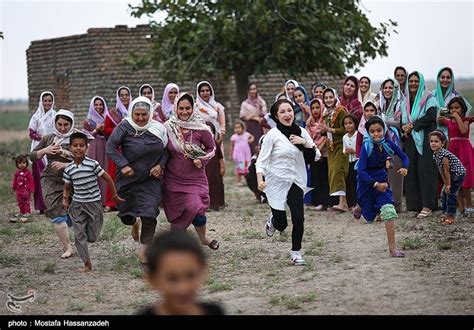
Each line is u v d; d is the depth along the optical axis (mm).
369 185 9273
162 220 12727
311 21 21484
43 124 13766
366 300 7168
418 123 12125
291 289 7758
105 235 11078
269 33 22016
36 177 13797
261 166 8859
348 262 8977
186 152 9195
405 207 13250
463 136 11820
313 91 14500
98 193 8977
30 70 31750
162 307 3863
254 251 9852
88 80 29266
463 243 9727
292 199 8891
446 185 11125
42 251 10391
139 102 9078
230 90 28328
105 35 28672
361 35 22438
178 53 22875
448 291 7422
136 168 9023
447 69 12578
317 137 13281
